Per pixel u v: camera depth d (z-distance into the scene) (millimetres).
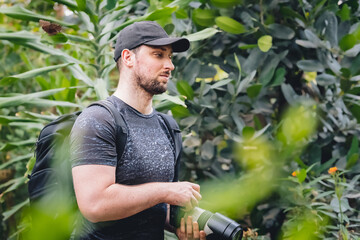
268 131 2557
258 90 2393
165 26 2525
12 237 2529
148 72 1450
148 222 1455
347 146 2604
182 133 2555
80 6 2127
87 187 1277
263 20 2676
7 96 2195
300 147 2541
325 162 2691
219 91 2699
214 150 2635
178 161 1649
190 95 2430
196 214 1479
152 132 1484
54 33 2045
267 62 2529
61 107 2465
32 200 1412
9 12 2072
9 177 3328
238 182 2553
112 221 1404
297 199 2342
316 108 2547
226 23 2402
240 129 2492
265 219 2445
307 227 2109
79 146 1317
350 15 2697
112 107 1404
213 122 2547
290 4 2670
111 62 2314
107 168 1307
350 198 2424
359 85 2449
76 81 2562
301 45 2508
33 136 3518
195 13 2529
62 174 1421
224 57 2799
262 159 2492
